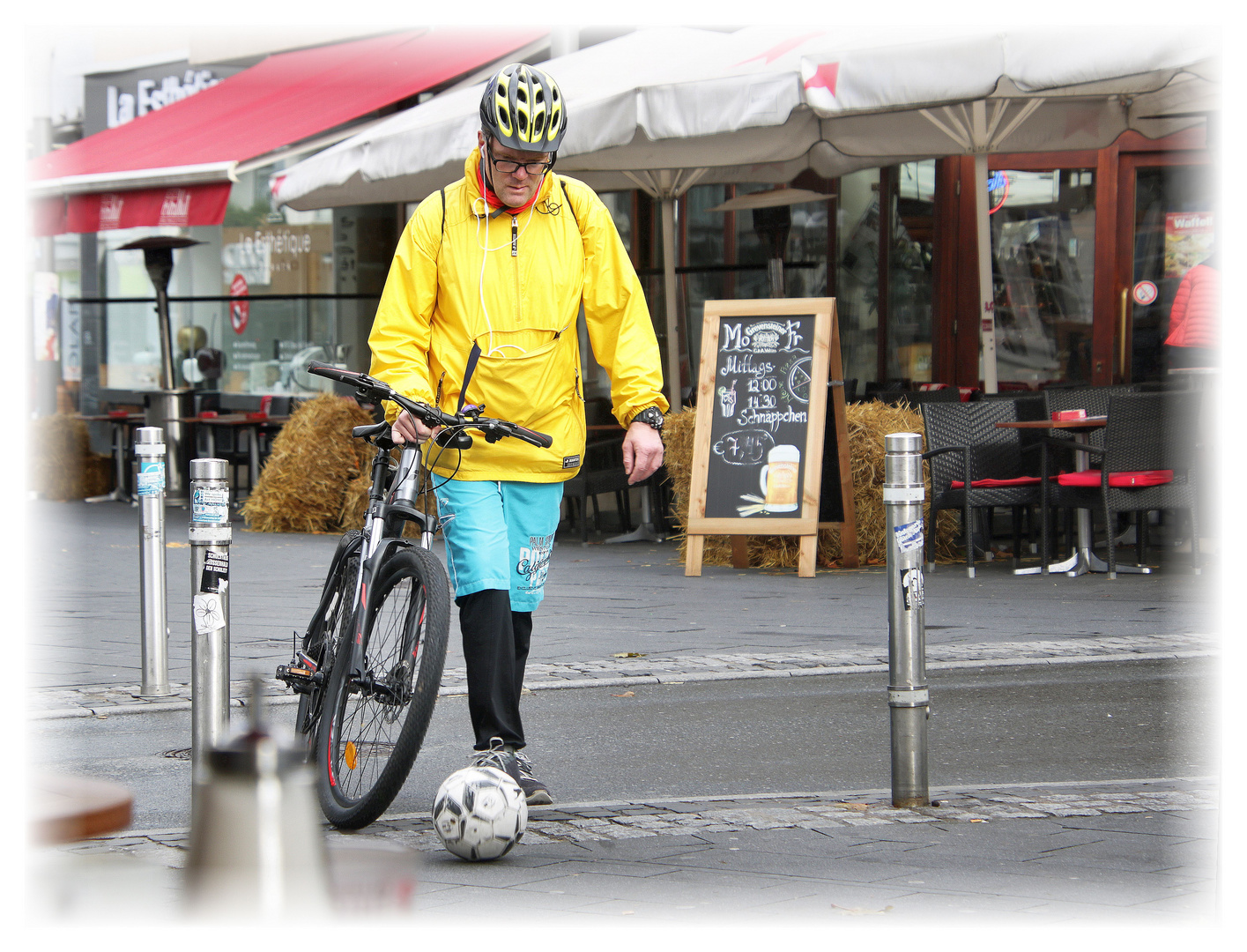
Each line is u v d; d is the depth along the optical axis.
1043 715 15.88
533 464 11.93
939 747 14.55
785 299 29.06
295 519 39.28
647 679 18.16
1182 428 26.44
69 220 43.91
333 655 12.58
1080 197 39.22
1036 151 33.25
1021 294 39.91
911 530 12.02
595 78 32.47
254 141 42.75
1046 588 25.59
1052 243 39.56
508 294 11.93
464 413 11.67
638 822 11.65
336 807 11.60
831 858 10.48
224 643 11.79
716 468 28.92
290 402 50.00
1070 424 26.61
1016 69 24.20
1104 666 18.56
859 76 25.75
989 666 18.59
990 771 13.60
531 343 11.98
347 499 38.84
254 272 59.41
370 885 3.10
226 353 60.31
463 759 14.32
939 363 40.44
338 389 55.91
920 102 25.30
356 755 11.67
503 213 11.98
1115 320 39.09
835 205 42.56
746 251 44.00
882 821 11.60
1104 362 39.12
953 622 21.92
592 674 18.45
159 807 12.41
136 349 62.97
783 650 20.08
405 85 44.78
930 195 40.50
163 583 17.75
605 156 33.19
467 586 11.79
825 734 15.23
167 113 53.31
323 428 39.19
